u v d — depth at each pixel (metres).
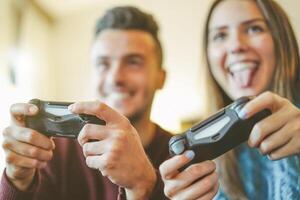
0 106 1.79
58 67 2.57
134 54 0.88
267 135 0.46
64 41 2.58
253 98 0.47
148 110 0.86
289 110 0.46
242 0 0.76
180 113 2.17
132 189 0.52
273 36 0.75
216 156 0.49
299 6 1.43
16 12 2.10
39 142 0.53
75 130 0.52
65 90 2.53
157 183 0.53
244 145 0.71
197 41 2.26
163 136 0.80
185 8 2.30
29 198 0.57
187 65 2.25
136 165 0.51
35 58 2.34
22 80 2.12
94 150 0.50
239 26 0.75
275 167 0.66
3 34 1.93
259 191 0.68
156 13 2.35
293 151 0.46
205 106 0.82
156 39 0.93
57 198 0.68
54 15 2.59
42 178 0.65
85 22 2.56
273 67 0.75
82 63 2.54
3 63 1.89
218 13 0.78
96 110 0.50
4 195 0.55
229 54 0.76
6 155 0.54
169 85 2.23
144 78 0.88
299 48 0.84
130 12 0.90
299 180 0.63
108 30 0.90
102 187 0.69
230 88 0.78
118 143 0.50
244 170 0.70
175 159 0.48
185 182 0.48
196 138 0.48
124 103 0.86
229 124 0.47
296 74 0.75
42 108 0.53
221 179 0.71
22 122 0.54
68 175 0.70
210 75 0.81
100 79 0.89
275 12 0.75
